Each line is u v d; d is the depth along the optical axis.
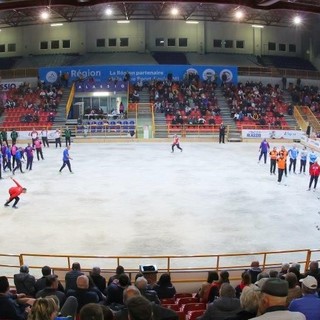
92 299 6.83
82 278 6.94
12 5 36.62
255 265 9.96
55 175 25.95
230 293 5.76
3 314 5.65
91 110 46.38
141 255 13.95
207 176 25.70
